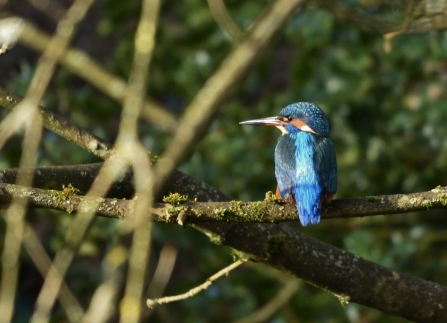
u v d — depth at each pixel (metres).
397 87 12.66
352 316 12.03
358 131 12.59
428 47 12.19
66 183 8.27
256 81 13.46
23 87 12.30
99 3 17.61
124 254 6.28
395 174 12.77
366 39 12.40
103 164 8.48
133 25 13.80
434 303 8.66
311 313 12.22
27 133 6.52
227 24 6.19
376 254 12.39
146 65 5.96
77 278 13.52
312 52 12.81
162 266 7.87
